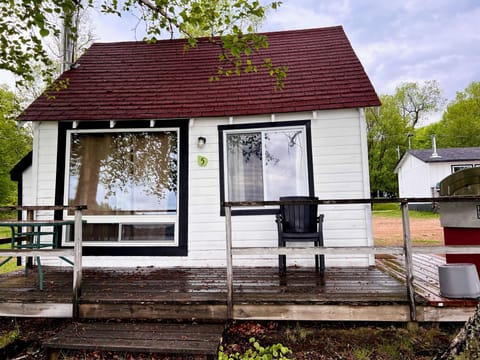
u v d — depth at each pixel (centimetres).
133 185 489
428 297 285
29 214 436
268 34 643
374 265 435
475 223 322
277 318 291
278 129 471
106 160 494
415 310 279
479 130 2861
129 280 377
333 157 456
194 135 484
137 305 303
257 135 479
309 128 463
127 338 259
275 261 452
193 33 853
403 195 2298
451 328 284
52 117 482
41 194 489
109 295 314
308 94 472
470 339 171
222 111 471
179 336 261
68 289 345
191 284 352
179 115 471
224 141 479
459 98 3206
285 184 467
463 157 1756
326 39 595
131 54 623
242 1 378
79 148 496
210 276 392
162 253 468
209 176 477
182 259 466
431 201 277
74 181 491
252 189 471
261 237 457
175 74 557
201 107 481
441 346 263
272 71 426
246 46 390
